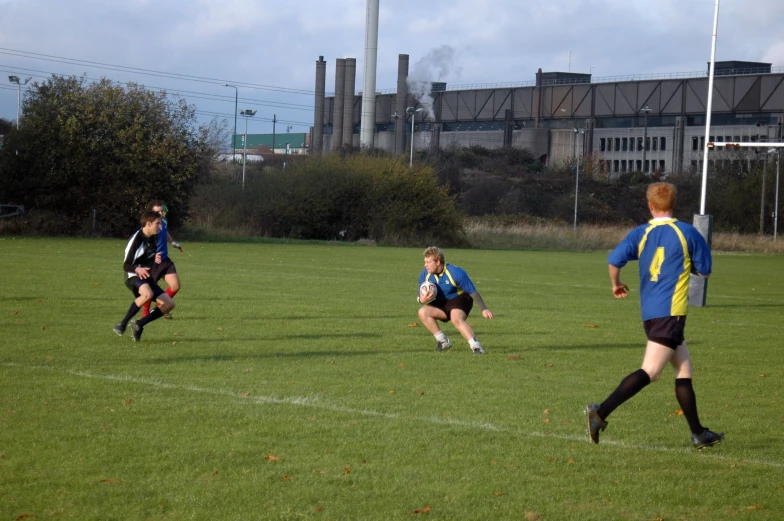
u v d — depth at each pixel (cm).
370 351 1195
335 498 575
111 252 3170
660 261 697
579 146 9662
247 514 540
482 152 9862
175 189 4553
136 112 4488
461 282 1207
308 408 827
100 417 764
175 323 1416
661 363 696
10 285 1897
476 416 816
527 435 752
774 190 7600
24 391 859
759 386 1030
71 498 560
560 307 1923
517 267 3416
